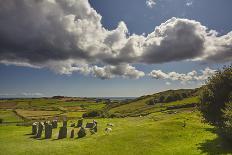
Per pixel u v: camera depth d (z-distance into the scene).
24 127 81.81
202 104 60.03
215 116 58.75
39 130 63.31
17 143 57.06
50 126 61.94
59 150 51.00
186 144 52.44
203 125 66.50
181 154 46.84
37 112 190.25
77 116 155.50
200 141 53.66
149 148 51.19
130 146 52.25
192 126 64.50
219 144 50.53
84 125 77.50
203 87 61.53
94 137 59.22
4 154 49.75
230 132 48.69
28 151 51.03
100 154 48.56
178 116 82.62
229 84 57.66
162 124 65.38
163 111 145.38
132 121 83.94
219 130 60.28
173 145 52.47
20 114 174.75
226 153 45.44
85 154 48.66
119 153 48.88
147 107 195.25
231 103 50.56
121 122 81.94
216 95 58.25
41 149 51.94
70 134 63.62
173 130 61.25
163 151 49.16
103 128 69.56
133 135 58.06
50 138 60.72
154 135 57.84
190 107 149.50
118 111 195.88
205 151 47.28
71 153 49.22
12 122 127.62
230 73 58.06
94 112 140.25
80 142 55.72
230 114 48.75
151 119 85.88
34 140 59.38
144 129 61.97
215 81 59.28
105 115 129.62
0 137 63.97
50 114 174.00
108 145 52.88
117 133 60.47
